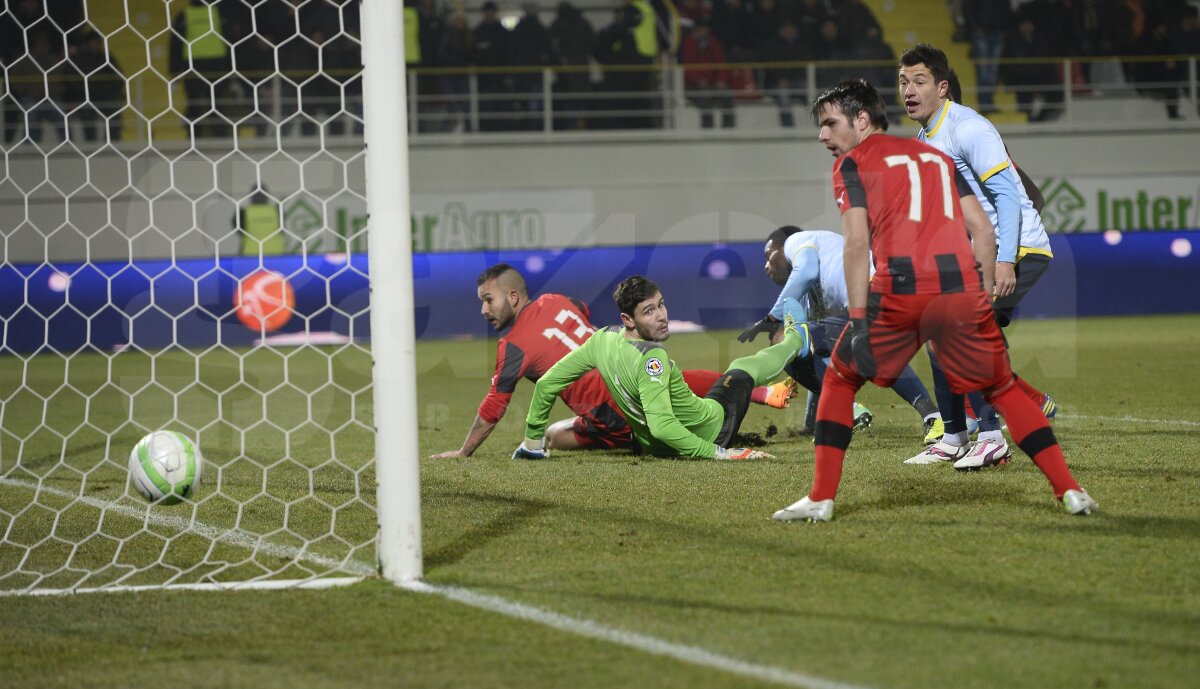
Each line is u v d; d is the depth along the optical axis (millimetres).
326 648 9320
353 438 23906
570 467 18391
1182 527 12648
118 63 58406
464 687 8305
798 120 63594
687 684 8203
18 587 11656
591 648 9062
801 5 65375
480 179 61656
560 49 64750
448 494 16078
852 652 8766
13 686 8664
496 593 10781
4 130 55906
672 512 14258
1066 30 65188
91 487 18047
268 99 59844
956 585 10500
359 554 12828
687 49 64500
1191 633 9016
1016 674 8211
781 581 10836
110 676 8828
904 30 67938
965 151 16734
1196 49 64812
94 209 54969
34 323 49844
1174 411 24000
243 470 19406
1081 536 12281
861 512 13844
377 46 11211
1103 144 62094
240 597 10961
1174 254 53844
